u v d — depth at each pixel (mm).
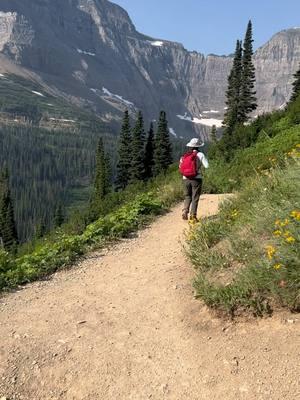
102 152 71625
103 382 4652
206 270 6555
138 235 10328
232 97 59812
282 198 6910
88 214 23516
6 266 8438
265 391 4141
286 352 4500
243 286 5359
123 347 5191
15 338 5543
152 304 6156
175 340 5188
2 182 79812
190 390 4367
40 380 4754
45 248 9547
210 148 25531
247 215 7457
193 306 5773
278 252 5332
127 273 7621
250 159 17094
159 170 64250
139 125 63844
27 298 6926
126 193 27906
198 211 11500
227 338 4969
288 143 16625
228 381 4363
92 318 5977
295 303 4965
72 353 5148
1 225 77062
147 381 4586
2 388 4641
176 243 8945
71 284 7438
